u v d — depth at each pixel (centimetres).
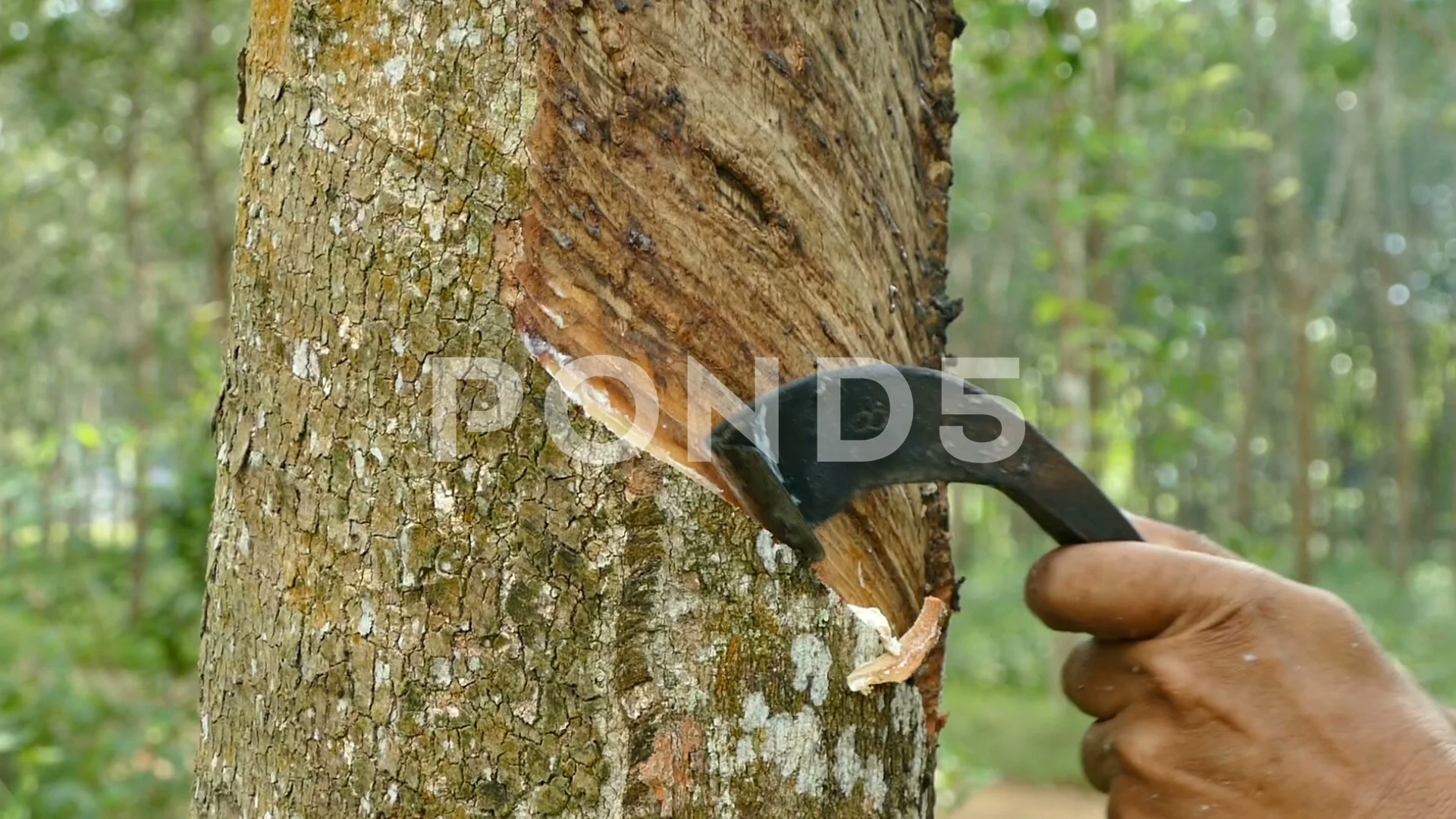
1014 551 1773
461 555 89
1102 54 670
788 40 97
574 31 90
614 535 89
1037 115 856
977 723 803
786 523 90
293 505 95
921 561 110
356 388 92
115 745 351
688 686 89
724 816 90
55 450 413
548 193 89
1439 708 93
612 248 90
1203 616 91
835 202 101
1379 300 1922
